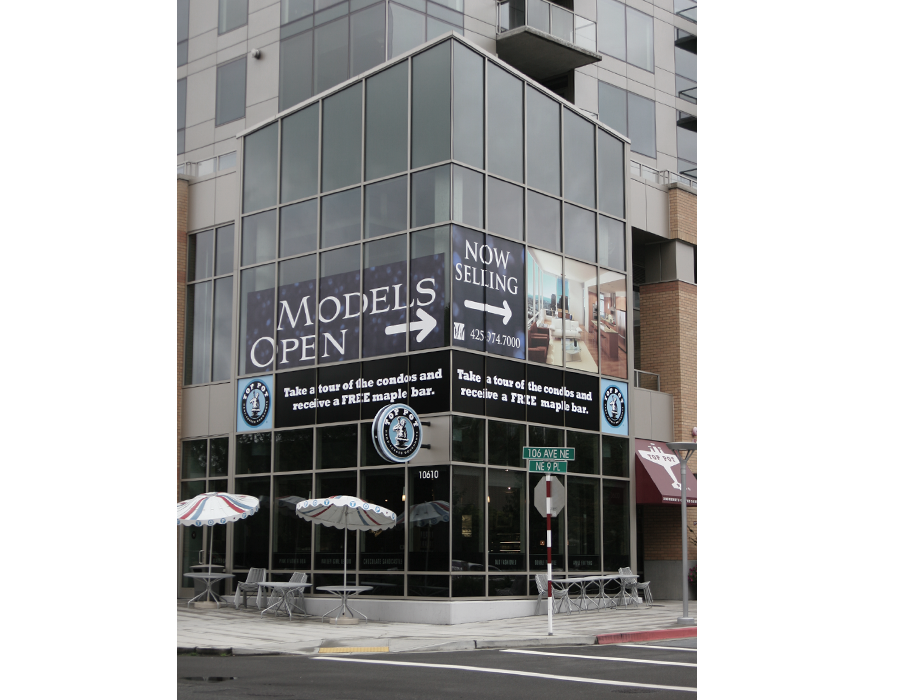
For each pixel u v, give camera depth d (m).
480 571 19.11
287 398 21.98
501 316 20.55
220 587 22.48
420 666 12.23
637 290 27.12
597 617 19.58
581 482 22.11
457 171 19.86
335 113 22.11
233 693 9.73
